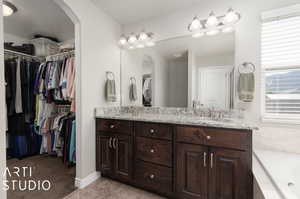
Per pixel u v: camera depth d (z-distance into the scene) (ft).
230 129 4.33
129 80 8.04
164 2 6.38
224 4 6.00
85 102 6.13
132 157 5.87
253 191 4.02
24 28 9.03
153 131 5.46
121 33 8.22
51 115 9.07
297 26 5.07
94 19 6.51
